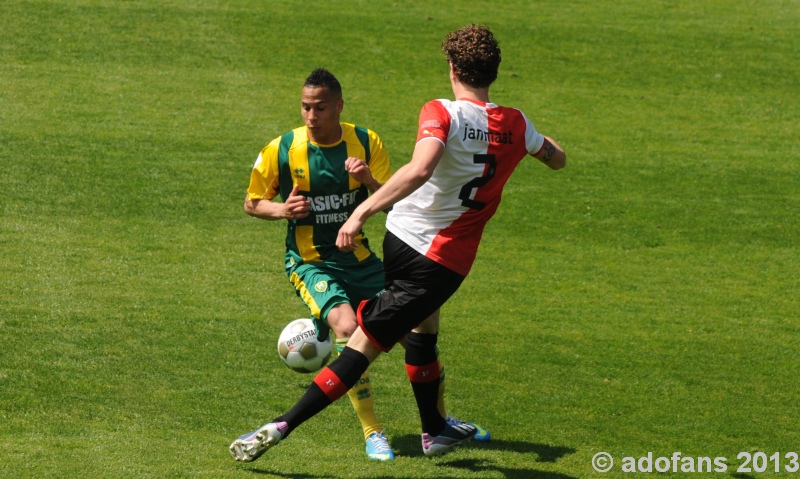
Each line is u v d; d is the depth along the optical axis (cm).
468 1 6450
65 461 1546
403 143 4316
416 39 5691
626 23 6238
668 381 2266
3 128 4091
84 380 2030
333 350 2350
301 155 1792
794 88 5419
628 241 3447
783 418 2067
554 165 1639
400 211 1536
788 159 4447
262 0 6091
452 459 1727
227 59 5197
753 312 2825
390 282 1548
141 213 3394
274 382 2102
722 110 5066
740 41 6041
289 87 4909
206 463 1593
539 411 2036
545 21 6162
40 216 3278
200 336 2370
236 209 3516
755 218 3731
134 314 2492
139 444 1675
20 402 1875
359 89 4966
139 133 4188
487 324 2622
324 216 1812
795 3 6800
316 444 1780
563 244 3388
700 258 3312
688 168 4262
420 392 1678
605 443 1873
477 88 1522
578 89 5216
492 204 1536
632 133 4669
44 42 5156
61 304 2523
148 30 5444
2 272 2742
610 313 2762
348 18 5925
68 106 4428
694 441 1911
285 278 2894
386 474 1612
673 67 5600
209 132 4278
